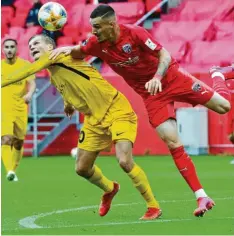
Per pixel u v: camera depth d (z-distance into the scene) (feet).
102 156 110.83
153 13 123.65
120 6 125.29
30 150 115.34
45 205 60.75
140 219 51.29
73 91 51.03
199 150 108.37
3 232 46.85
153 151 110.32
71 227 48.44
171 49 119.24
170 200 61.93
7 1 129.70
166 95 51.44
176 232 45.37
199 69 116.47
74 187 73.92
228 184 73.46
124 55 50.14
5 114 80.69
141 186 50.62
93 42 50.03
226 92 56.65
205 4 122.01
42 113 115.65
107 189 52.70
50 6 54.39
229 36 118.93
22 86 81.25
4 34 127.24
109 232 45.88
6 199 65.16
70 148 114.83
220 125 107.76
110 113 50.55
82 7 126.00
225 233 44.75
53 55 50.16
